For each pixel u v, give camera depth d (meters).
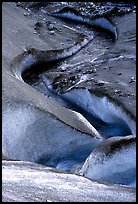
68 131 25.83
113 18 52.94
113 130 29.52
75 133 25.97
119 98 29.97
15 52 39.34
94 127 30.44
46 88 36.72
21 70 38.00
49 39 46.84
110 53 41.88
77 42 47.34
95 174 21.47
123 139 22.33
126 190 18.09
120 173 21.59
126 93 30.83
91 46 47.41
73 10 59.12
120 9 55.75
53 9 63.06
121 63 38.50
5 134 23.73
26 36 45.03
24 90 27.64
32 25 50.38
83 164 23.88
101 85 33.06
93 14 57.22
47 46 44.53
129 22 50.19
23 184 14.99
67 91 34.50
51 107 27.81
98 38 50.59
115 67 37.62
